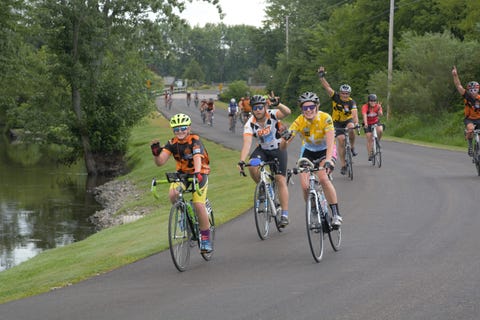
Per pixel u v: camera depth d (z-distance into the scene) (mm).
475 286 6621
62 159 38844
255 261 8391
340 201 12844
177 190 8266
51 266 11117
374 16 55562
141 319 6129
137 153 38500
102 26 34062
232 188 18156
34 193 28000
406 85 37656
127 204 23625
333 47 61000
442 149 24828
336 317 5848
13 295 7785
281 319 5875
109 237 13445
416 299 6273
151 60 36812
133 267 8586
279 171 9961
